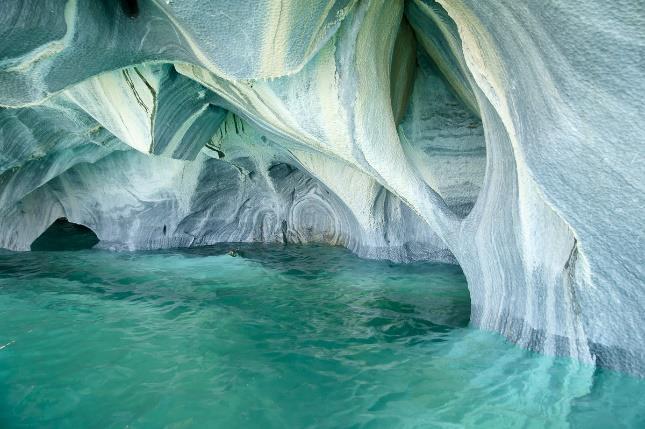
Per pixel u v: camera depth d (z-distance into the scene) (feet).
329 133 17.61
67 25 12.79
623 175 9.29
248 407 11.95
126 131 21.04
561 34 8.13
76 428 11.08
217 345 16.29
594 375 12.29
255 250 37.11
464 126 26.37
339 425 11.03
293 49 12.05
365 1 14.42
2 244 35.22
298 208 40.50
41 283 25.49
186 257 34.04
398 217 31.45
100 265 30.76
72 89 19.85
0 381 13.41
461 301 21.74
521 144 10.28
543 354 13.47
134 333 17.48
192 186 36.19
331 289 24.47
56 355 15.31
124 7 13.65
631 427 10.33
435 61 22.58
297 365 14.49
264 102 17.79
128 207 36.42
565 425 10.52
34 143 25.30
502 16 8.89
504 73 10.14
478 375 13.21
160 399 12.39
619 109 8.52
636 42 7.66
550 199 10.33
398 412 11.50
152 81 18.43
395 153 17.88
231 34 11.58
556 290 12.91
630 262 10.76
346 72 15.66
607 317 12.01
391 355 15.12
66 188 36.35
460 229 17.29
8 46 12.47
